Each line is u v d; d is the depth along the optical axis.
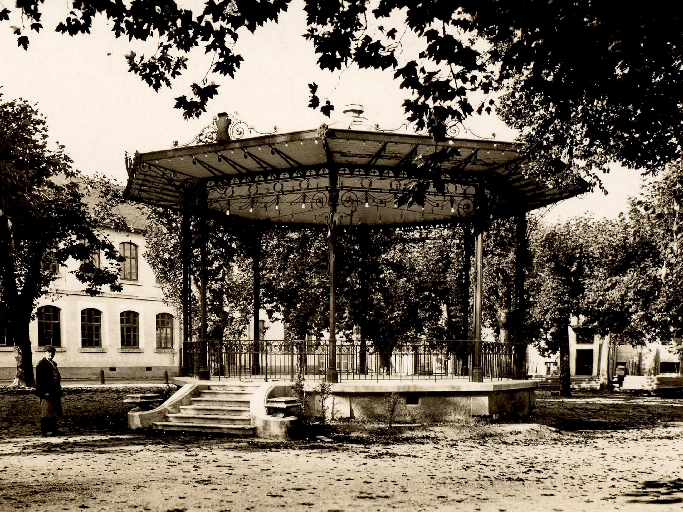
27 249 27.39
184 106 8.42
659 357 43.56
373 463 10.41
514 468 10.27
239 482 8.73
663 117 7.86
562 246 30.16
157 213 29.33
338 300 23.20
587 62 6.92
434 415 15.02
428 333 24.50
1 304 27.77
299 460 10.57
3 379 36.53
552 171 12.67
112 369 42.66
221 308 25.84
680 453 12.30
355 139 13.91
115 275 28.67
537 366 48.09
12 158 23.75
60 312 40.06
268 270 23.84
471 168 16.28
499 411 15.83
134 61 8.70
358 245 22.97
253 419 13.37
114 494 7.94
